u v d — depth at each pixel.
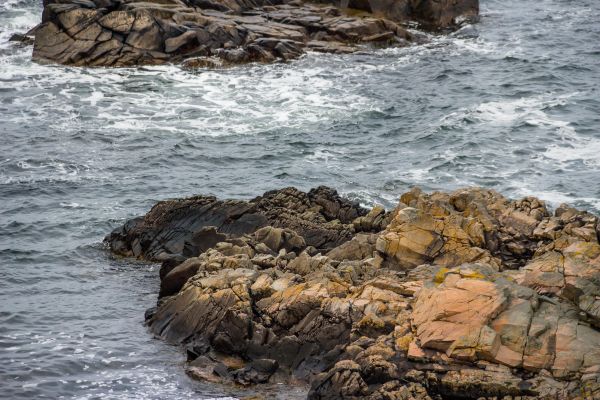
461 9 149.88
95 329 61.38
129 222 76.88
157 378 55.00
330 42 133.75
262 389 53.09
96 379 55.09
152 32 126.12
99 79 120.00
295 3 144.38
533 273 55.06
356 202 75.56
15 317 63.03
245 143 101.12
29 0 149.25
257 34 130.38
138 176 92.06
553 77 122.06
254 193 88.06
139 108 111.19
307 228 71.00
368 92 117.06
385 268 61.44
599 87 118.44
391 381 49.69
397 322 53.28
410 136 102.69
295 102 113.50
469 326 50.41
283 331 56.34
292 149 99.31
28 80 119.06
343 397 49.75
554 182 89.50
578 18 153.38
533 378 48.47
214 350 56.56
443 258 61.53
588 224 62.53
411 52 133.88
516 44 138.75
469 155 96.31
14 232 78.81
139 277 70.56
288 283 58.78
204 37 127.75
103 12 128.50
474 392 48.66
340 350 53.47
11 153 96.81
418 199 66.81
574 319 50.75
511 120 106.62
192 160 96.44
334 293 57.00
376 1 143.25
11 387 53.94
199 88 118.00
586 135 101.75
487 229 63.44
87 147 99.25
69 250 75.62
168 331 59.88
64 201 85.81
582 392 47.12
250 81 120.62
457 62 129.38
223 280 59.97
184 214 74.88
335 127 105.81
